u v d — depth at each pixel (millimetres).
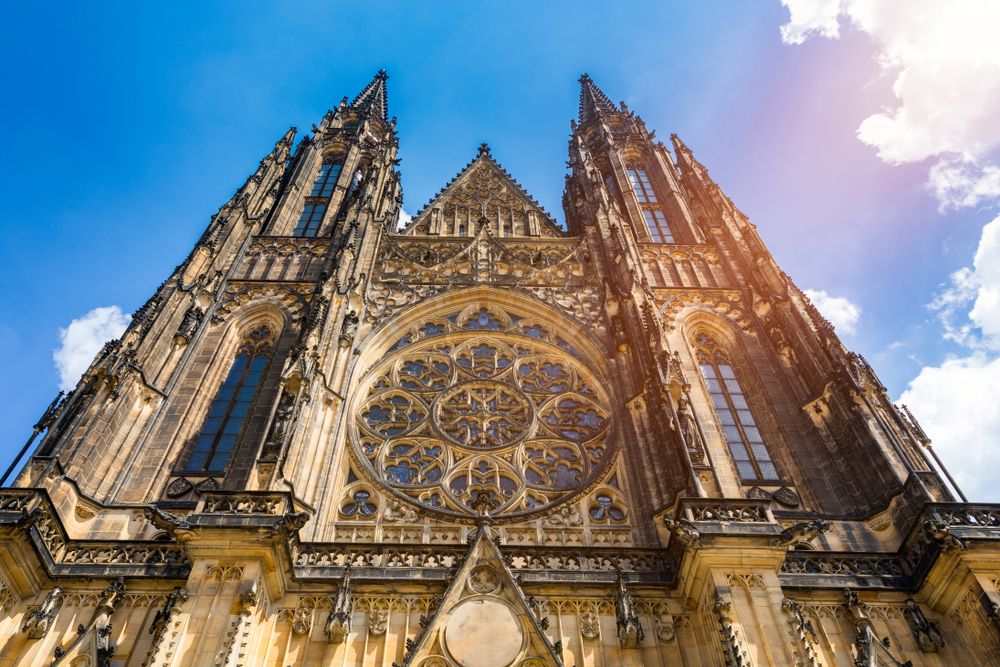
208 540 35562
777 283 61438
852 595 37500
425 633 34344
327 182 83812
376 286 63281
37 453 42469
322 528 43562
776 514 45281
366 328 58031
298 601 37094
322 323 52875
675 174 84562
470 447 49812
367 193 73625
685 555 36688
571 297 63031
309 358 48781
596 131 98312
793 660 31844
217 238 65938
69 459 42562
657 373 49406
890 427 46281
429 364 56781
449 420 52031
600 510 46094
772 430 51750
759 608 34062
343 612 35938
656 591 38188
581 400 54062
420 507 45250
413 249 68312
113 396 46844
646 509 44719
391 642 35688
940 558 37125
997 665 34344
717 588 34812
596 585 38000
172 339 54781
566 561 39906
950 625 37000
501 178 81375
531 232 73500
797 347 55031
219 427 51312
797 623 33188
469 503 46156
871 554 40219
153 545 39438
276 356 55938
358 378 54219
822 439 49469
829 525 44000
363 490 46719
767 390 54219
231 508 37438
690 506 38656
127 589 37188
